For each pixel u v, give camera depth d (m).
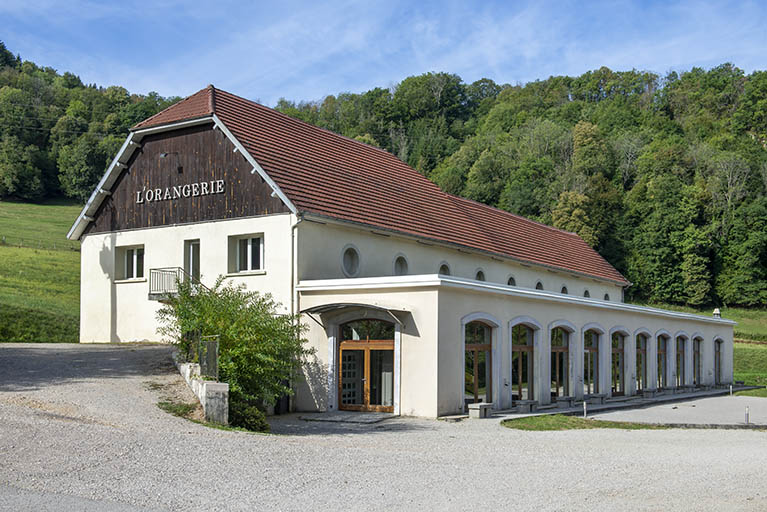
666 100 121.25
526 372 25.89
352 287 22.67
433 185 37.75
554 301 27.41
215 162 26.41
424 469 11.66
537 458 13.43
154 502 8.91
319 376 23.00
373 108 130.12
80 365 21.59
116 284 29.14
